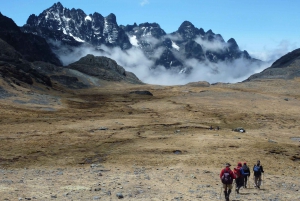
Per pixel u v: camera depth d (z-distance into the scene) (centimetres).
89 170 3553
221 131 6944
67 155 4556
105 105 11831
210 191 2556
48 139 5500
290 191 2758
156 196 2230
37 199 1945
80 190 2292
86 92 17862
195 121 8625
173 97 14650
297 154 4884
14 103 9356
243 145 5244
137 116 9256
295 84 18562
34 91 12088
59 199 1978
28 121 7306
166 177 3112
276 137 6588
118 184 2595
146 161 4212
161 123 7856
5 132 5897
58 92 14962
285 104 12488
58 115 8656
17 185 2375
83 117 8581
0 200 1847
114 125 7288
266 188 2898
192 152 4781
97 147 5109
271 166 4178
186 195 2325
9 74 13038
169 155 4591
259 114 10250
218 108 11281
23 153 4512
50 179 2766
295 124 8800
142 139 5756
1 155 4312
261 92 16850
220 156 4503
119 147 5106
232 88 18662
